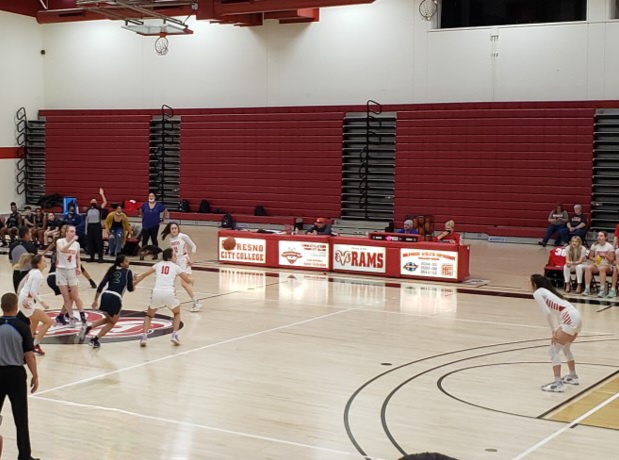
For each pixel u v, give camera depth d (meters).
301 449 8.23
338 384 10.70
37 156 34.41
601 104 25.39
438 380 10.91
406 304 16.41
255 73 30.78
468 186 27.25
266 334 13.67
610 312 15.55
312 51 29.73
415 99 28.14
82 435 8.63
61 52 34.19
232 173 31.12
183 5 25.28
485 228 26.94
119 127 32.94
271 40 30.38
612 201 25.55
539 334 13.72
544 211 26.30
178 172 32.31
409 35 28.09
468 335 13.64
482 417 9.32
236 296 17.27
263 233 21.44
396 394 10.25
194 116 31.64
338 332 13.84
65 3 33.78
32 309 11.82
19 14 33.41
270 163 30.41
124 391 10.32
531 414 9.44
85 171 33.69
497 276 19.81
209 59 31.52
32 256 12.58
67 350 12.55
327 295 17.39
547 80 26.23
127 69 33.06
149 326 13.60
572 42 25.81
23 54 33.72
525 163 26.42
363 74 28.92
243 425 9.00
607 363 11.84
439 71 27.72
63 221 24.45
